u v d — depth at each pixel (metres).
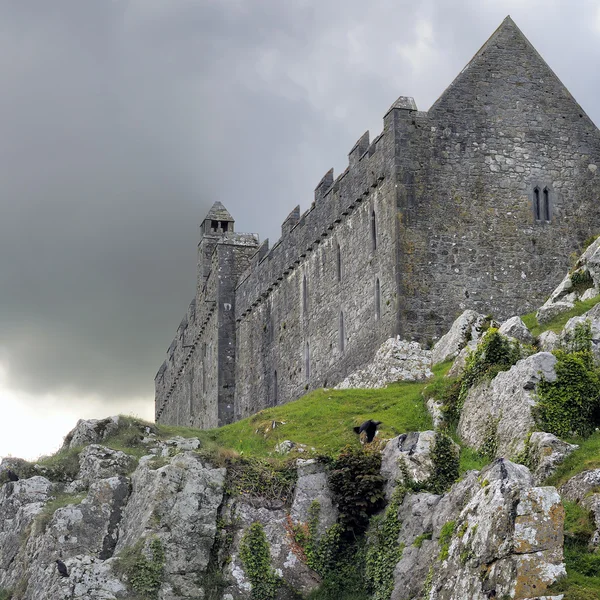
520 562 25.19
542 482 29.53
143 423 43.25
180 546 34.47
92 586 33.00
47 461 41.94
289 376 55.97
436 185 46.88
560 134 48.62
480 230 46.84
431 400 38.38
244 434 42.06
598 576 25.22
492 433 34.19
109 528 37.12
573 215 47.97
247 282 63.59
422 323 45.41
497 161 47.69
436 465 34.09
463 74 48.38
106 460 40.22
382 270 46.97
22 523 38.94
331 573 34.09
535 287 46.78
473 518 27.44
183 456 36.66
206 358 69.50
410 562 31.64
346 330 49.81
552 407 32.84
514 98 48.56
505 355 35.94
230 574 34.25
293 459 36.97
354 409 41.25
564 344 35.22
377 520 34.09
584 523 26.67
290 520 35.38
